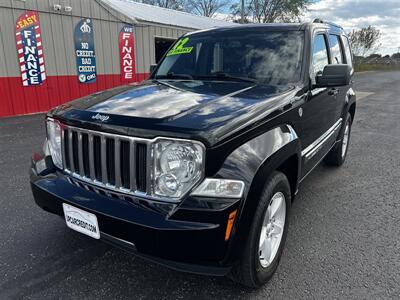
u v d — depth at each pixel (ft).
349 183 14.87
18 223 10.71
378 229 10.79
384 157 19.13
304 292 7.82
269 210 7.75
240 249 6.57
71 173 7.91
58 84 35.27
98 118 7.10
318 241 10.04
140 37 42.73
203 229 6.03
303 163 10.03
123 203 6.72
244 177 6.43
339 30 15.20
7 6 30.14
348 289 7.93
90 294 7.66
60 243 9.66
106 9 38.17
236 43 11.45
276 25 11.59
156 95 8.55
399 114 34.58
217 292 7.82
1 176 14.88
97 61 38.52
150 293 7.75
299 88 9.61
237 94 8.64
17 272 8.35
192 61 11.98
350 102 16.03
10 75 31.42
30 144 20.66
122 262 8.86
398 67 175.01
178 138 6.23
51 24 33.58
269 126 7.70
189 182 6.31
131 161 6.59
